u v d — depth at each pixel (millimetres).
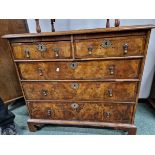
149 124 1682
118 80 1265
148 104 2049
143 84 1991
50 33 1153
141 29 1048
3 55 1824
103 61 1216
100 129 1666
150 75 1925
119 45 1134
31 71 1372
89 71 1275
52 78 1363
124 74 1240
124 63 1199
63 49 1221
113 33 1102
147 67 1883
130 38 1102
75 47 1194
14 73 1967
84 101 1418
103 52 1177
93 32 1098
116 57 1175
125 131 1612
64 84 1375
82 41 1166
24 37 1216
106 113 1433
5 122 1490
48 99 1480
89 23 1761
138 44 1111
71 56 1234
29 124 1625
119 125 1445
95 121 1501
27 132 1671
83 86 1353
